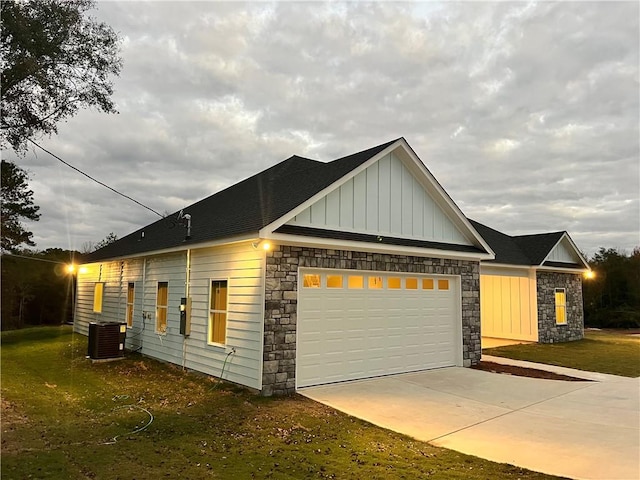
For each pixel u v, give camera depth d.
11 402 7.67
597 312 30.28
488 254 12.56
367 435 6.18
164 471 4.73
